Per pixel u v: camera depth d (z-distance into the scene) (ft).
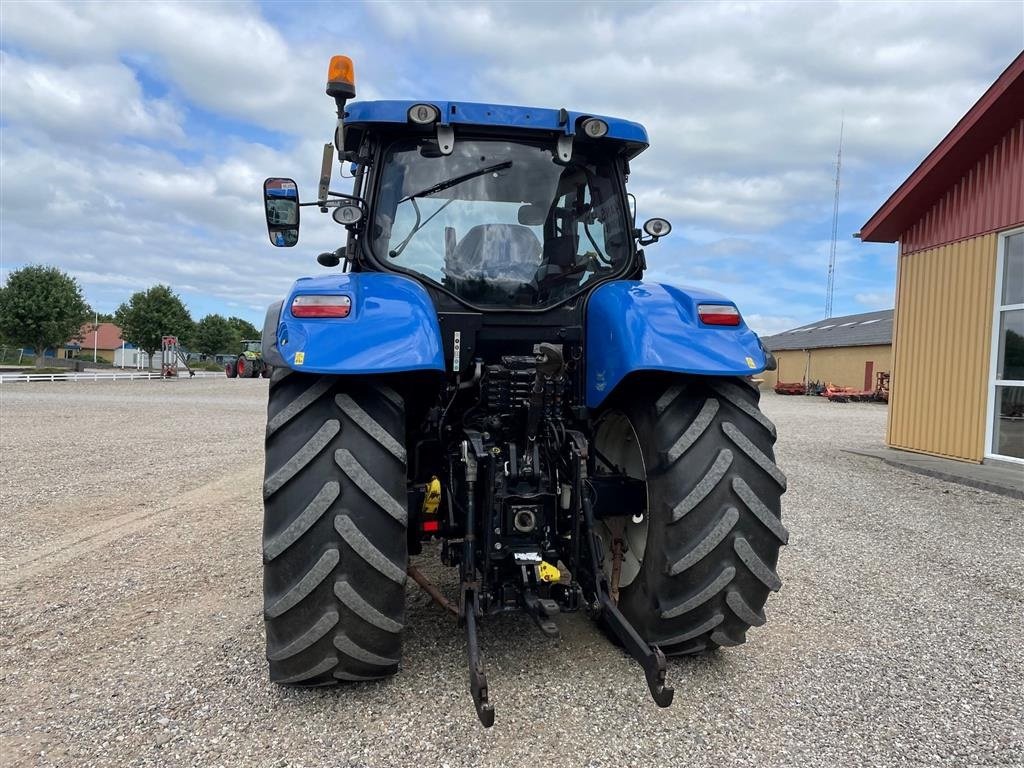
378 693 8.05
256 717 7.55
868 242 33.88
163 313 151.84
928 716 7.87
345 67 8.89
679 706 7.91
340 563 7.35
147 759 6.81
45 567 13.01
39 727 7.39
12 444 30.30
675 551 8.14
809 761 6.93
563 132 9.77
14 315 135.74
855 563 13.92
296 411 7.59
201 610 10.81
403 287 8.32
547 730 7.35
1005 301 26.61
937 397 29.60
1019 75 23.70
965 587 12.51
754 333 8.85
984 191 27.32
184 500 19.07
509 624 10.08
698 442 8.26
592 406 9.30
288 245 10.32
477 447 8.21
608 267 10.41
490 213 9.88
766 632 10.22
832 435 39.96
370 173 9.70
